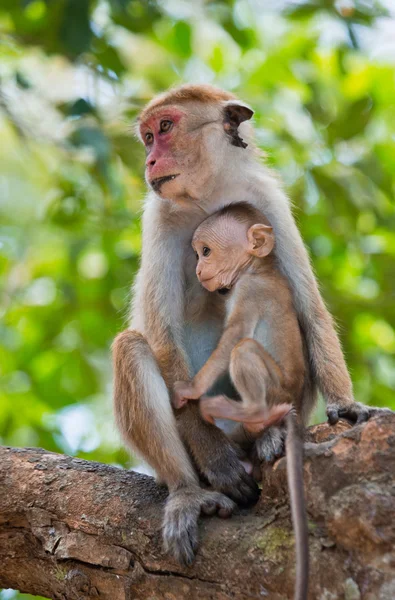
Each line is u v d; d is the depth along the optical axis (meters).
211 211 12.47
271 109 20.02
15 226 25.02
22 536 10.59
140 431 10.68
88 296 19.19
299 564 7.81
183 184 12.29
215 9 19.41
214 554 9.10
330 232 19.03
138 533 9.73
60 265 20.61
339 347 11.62
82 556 10.01
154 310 11.92
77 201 18.81
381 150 20.05
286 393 10.45
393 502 8.19
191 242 12.48
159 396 10.77
